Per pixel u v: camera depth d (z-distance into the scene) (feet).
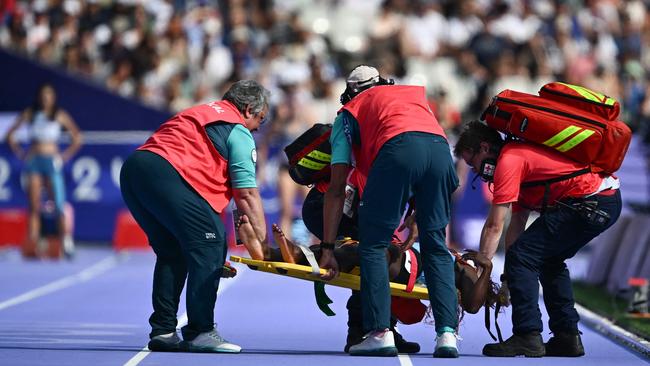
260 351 101.04
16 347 102.47
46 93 229.25
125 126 261.44
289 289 172.86
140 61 279.49
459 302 98.58
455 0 303.68
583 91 98.48
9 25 298.76
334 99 265.13
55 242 228.02
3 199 258.98
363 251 93.09
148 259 228.63
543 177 96.43
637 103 279.08
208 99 268.21
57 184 228.43
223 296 161.89
